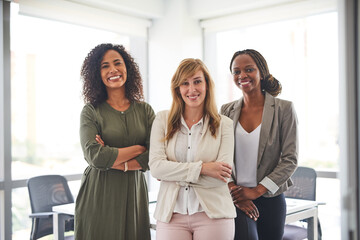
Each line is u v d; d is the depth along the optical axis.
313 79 3.96
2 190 3.42
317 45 3.90
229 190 2.25
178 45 4.45
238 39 4.46
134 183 2.27
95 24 4.07
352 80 2.76
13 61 3.67
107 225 2.18
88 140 2.19
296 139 2.22
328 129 3.90
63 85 4.12
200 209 1.94
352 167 2.75
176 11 4.46
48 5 3.67
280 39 4.14
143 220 2.31
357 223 2.73
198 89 2.02
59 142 4.13
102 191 2.20
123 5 4.12
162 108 4.64
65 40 4.11
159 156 2.05
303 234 3.15
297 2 3.87
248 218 2.16
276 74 4.20
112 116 2.30
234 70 2.29
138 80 2.48
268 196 2.21
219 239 1.91
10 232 3.48
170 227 1.98
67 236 3.12
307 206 2.92
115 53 2.34
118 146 2.27
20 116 3.76
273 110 2.24
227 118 2.12
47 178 3.47
